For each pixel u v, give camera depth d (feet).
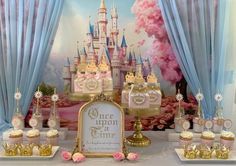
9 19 5.22
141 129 5.52
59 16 5.33
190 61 5.22
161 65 5.58
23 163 4.13
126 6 5.53
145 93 4.58
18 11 5.22
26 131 5.05
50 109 5.53
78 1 5.51
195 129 5.16
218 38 5.28
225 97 5.34
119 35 5.57
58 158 4.33
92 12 5.53
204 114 5.34
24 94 5.33
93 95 4.55
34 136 4.61
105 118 4.40
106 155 4.35
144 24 5.54
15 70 5.29
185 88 5.57
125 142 4.59
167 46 5.54
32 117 5.14
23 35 5.26
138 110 4.55
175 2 5.16
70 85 5.61
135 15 5.54
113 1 5.52
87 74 4.66
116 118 4.41
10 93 5.29
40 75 5.39
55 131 4.84
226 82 5.32
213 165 4.14
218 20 5.27
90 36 5.57
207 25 5.27
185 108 5.60
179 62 5.32
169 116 5.65
